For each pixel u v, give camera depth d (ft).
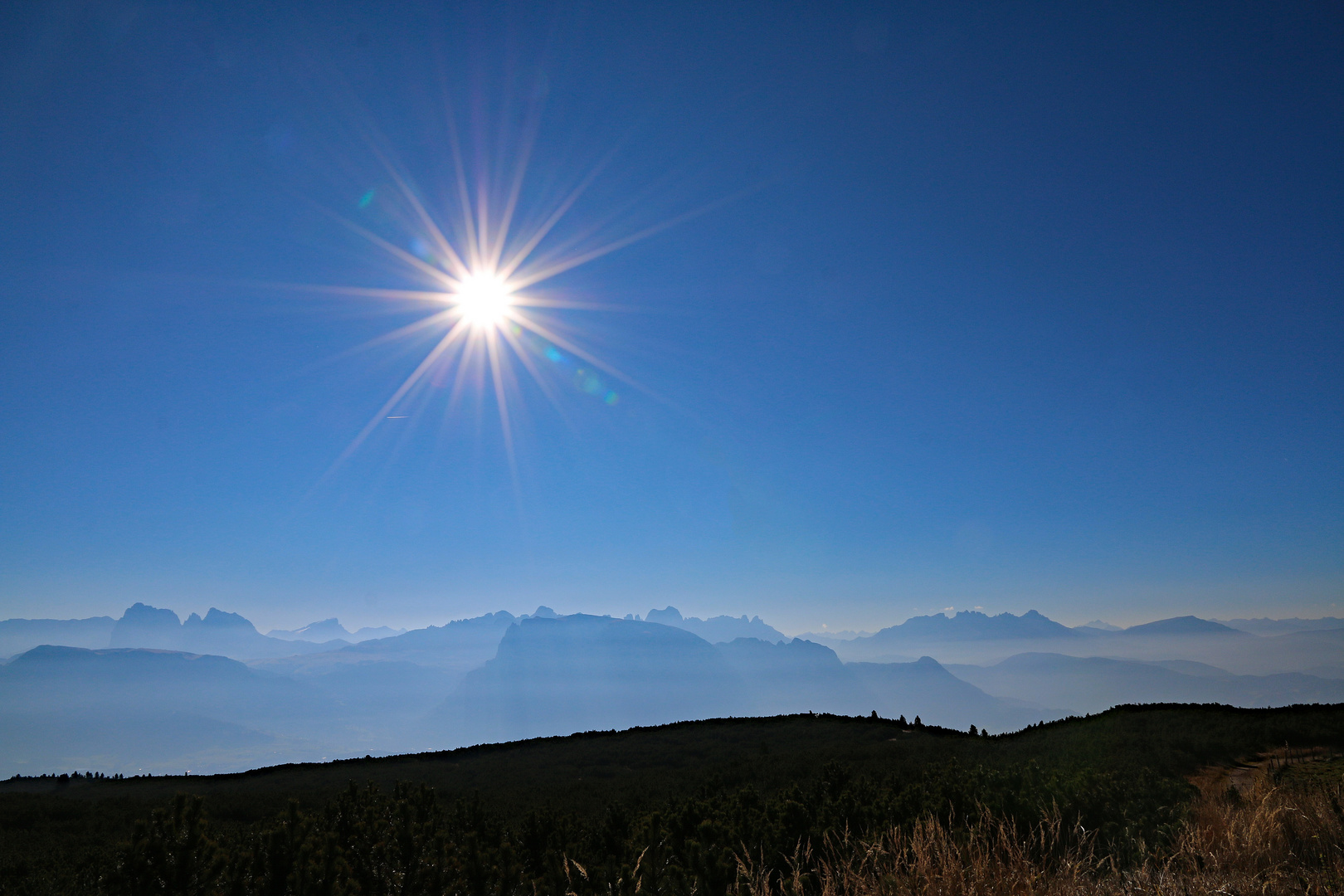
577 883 25.70
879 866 24.26
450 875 23.85
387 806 29.01
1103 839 30.01
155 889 19.75
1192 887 19.30
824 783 55.62
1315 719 76.43
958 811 36.35
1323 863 21.47
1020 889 20.36
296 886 20.59
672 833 31.76
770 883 27.48
